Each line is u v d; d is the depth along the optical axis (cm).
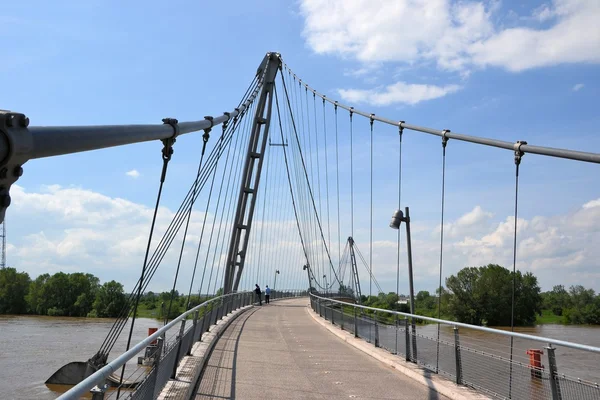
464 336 825
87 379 312
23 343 3647
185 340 993
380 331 1287
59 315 6562
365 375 970
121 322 1165
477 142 1137
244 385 854
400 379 930
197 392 785
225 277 3875
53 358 3033
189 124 970
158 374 595
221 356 1159
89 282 6925
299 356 1209
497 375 710
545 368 603
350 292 4912
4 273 6706
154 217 823
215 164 1452
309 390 833
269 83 4391
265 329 1886
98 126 365
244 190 4128
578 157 749
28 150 249
